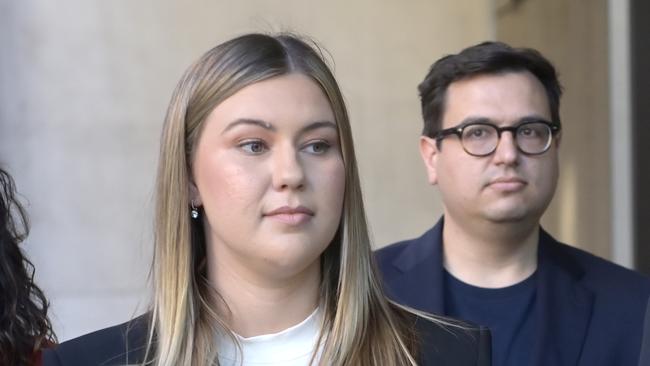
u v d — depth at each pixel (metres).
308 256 2.97
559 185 9.56
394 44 10.94
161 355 3.03
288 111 2.96
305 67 3.04
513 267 4.70
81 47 10.90
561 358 4.48
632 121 8.45
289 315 3.12
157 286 3.13
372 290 3.19
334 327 3.09
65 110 10.88
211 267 3.15
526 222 4.58
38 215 10.80
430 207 10.95
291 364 3.08
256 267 3.02
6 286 4.40
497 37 10.94
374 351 3.10
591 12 8.91
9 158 10.81
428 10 10.98
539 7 9.93
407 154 10.94
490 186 4.53
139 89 10.90
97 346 3.15
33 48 10.89
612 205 8.55
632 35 8.45
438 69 4.76
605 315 4.56
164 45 10.90
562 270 4.70
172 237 3.12
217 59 3.06
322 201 2.97
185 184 3.11
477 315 4.67
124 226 10.85
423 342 3.19
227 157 2.97
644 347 3.52
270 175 2.95
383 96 10.92
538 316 4.56
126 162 10.88
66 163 10.85
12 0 10.88
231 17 10.86
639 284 4.66
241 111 2.96
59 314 10.69
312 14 10.85
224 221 2.97
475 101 4.59
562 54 9.49
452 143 4.63
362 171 10.89
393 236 10.90
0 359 4.37
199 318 3.10
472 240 4.70
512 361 4.55
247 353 3.08
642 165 8.39
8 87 10.85
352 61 10.90
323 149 3.04
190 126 3.08
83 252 10.80
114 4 10.89
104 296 10.77
